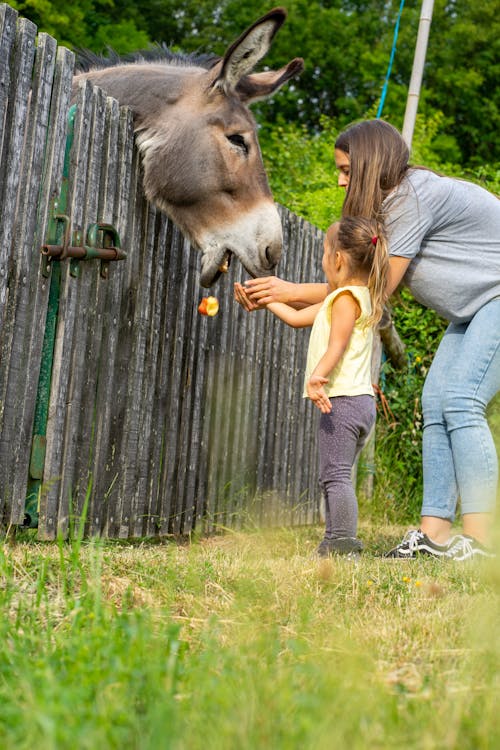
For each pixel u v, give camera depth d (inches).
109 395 169.9
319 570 120.6
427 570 135.1
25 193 144.3
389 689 70.2
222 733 55.1
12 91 141.2
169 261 191.2
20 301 144.3
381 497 289.7
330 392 151.7
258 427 239.1
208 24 896.9
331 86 930.1
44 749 53.1
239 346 225.6
